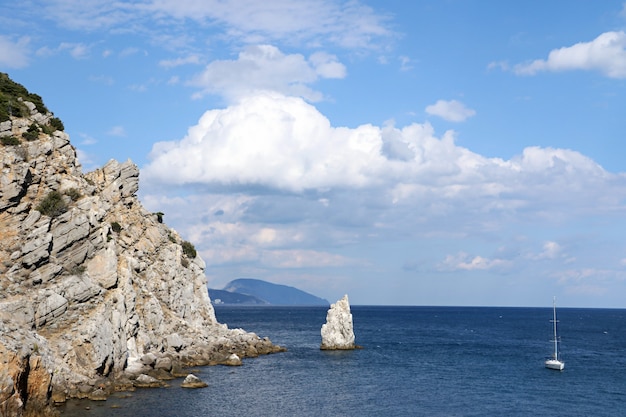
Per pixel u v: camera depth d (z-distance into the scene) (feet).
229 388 297.12
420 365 419.13
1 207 271.90
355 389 316.40
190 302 419.95
